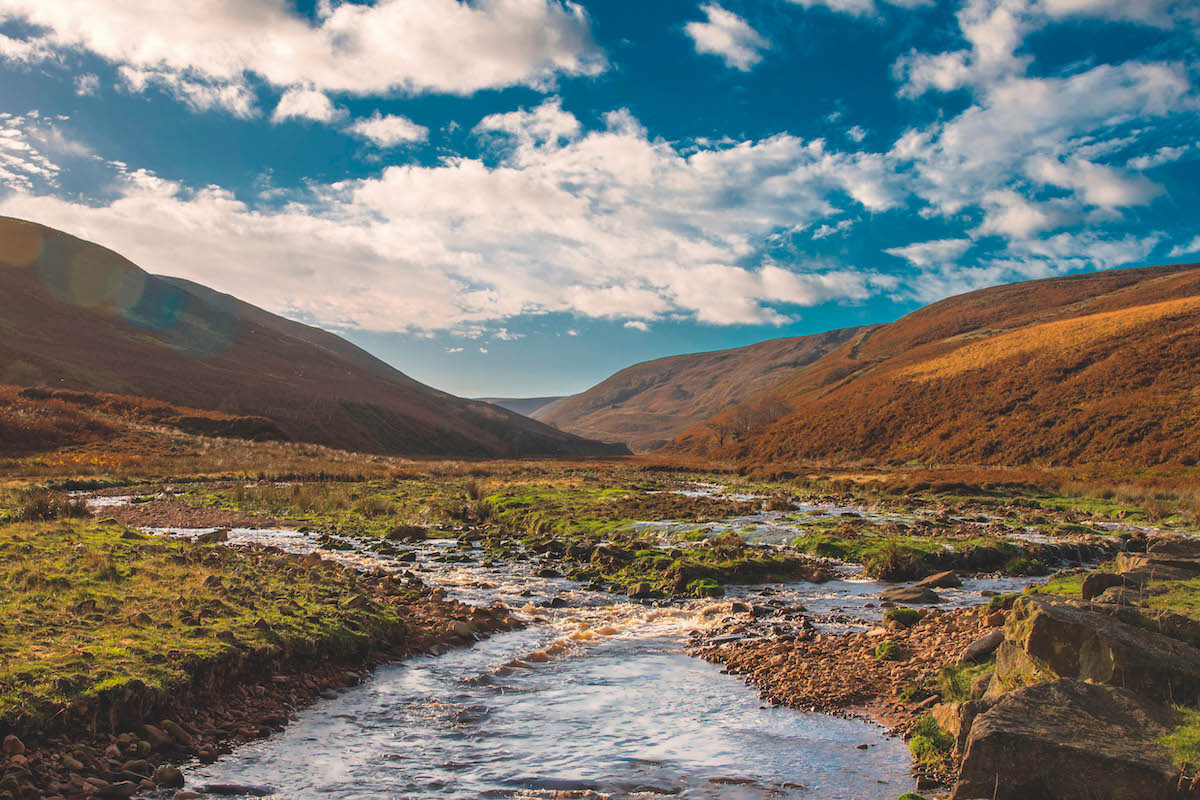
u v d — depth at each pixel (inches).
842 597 602.9
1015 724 208.1
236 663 325.4
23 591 396.5
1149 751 192.9
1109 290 6943.9
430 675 378.3
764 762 268.8
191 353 5841.5
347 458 3112.7
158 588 427.8
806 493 1815.9
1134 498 1497.3
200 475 1977.1
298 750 274.5
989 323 6781.5
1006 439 2714.1
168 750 265.6
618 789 243.9
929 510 1296.8
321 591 486.3
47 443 2298.2
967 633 426.3
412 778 250.8
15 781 216.8
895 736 295.6
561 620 512.1
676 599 588.4
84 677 273.4
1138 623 264.2
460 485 1881.2
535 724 308.7
